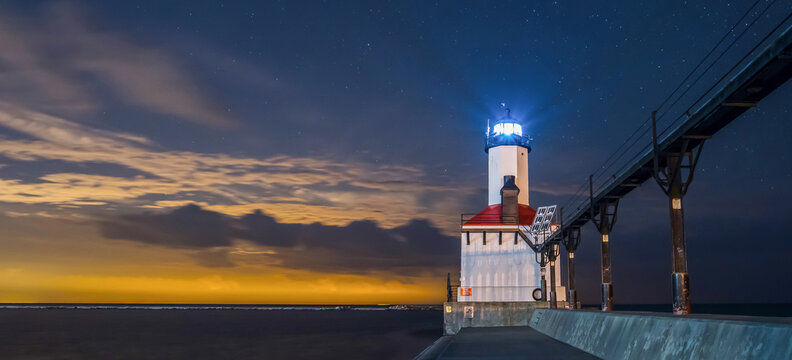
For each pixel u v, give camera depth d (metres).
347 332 84.12
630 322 15.70
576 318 23.23
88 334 81.00
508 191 56.91
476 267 53.19
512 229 53.34
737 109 13.25
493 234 53.56
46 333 83.94
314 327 99.75
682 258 15.84
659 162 17.28
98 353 53.06
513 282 52.62
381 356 48.66
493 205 61.53
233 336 75.69
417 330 89.31
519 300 52.19
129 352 53.78
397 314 195.38
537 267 52.56
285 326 103.56
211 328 96.75
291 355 49.94
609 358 16.61
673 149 16.27
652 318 14.05
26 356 50.94
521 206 60.84
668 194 16.30
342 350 54.62
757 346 9.02
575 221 31.58
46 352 54.41
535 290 51.25
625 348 15.45
